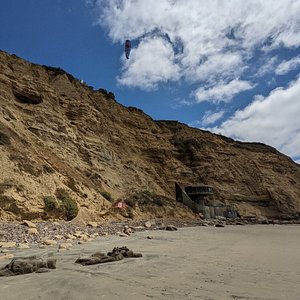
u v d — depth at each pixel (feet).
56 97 170.30
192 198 214.90
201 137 311.88
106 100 255.50
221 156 296.71
